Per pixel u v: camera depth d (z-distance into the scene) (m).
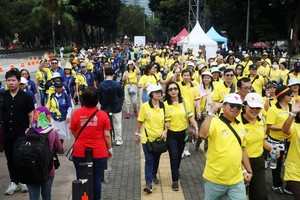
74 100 15.32
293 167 5.35
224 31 59.66
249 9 45.81
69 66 14.27
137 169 8.32
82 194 4.73
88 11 65.12
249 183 5.50
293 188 5.32
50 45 86.88
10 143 6.66
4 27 62.56
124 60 27.20
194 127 7.19
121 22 91.69
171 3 65.38
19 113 6.55
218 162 4.70
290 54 41.62
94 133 5.70
